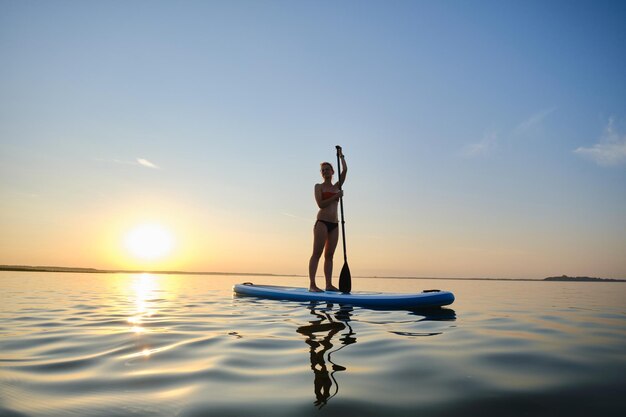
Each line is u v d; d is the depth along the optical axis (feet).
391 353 7.47
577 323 12.35
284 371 6.18
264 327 10.66
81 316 13.19
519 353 7.55
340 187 21.80
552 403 4.81
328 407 4.65
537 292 36.19
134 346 8.06
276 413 4.46
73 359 6.92
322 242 21.04
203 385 5.45
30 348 7.86
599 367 6.52
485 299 24.18
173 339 8.84
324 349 7.81
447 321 12.21
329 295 18.04
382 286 48.11
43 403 4.75
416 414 4.44
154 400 4.86
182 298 21.31
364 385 5.48
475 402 4.83
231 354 7.34
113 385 5.44
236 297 21.90
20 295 22.58
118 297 22.13
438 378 5.83
